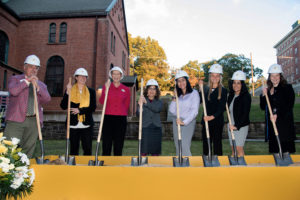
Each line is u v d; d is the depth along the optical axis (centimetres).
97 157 247
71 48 1517
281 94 318
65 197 179
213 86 331
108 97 353
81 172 179
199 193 170
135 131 948
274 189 171
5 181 173
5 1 1714
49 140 884
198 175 170
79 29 1527
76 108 345
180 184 170
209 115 326
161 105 369
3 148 188
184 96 335
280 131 312
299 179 172
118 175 175
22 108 306
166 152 578
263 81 339
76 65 1498
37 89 306
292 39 5072
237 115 321
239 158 245
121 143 354
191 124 331
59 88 1509
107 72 1480
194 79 5222
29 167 185
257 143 757
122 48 2017
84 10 1512
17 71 1342
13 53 1547
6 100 1111
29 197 183
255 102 2316
